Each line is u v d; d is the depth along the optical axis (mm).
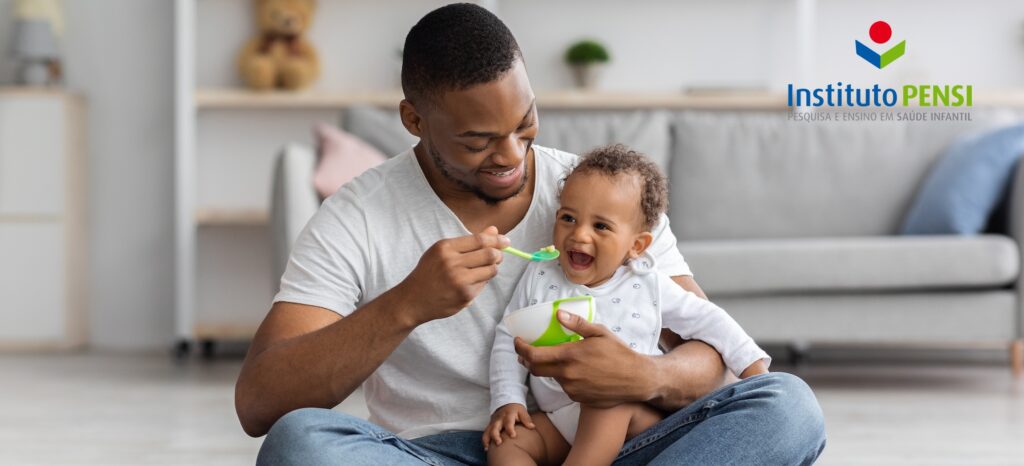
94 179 4930
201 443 2660
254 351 1411
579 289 1553
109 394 3490
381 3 4844
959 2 4699
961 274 3375
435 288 1300
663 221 1628
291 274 1460
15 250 4723
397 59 4844
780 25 4781
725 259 3428
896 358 4555
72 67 4910
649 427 1444
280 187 3309
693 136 4055
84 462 2439
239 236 4855
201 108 4844
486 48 1353
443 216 1508
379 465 1307
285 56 4711
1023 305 3400
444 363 1503
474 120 1355
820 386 3672
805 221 3986
